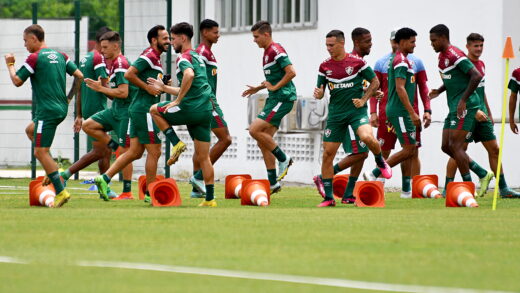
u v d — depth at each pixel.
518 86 42.19
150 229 27.09
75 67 36.22
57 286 18.88
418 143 41.47
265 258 22.16
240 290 18.48
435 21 50.41
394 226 28.17
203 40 41.12
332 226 28.05
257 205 36.28
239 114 59.41
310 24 55.56
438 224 28.81
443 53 39.16
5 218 29.89
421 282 19.36
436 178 41.81
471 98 39.06
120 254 22.67
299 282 19.31
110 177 38.09
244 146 59.03
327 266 21.16
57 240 24.88
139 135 37.53
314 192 46.06
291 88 40.75
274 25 57.56
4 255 22.52
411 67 40.72
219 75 60.66
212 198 35.94
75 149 55.62
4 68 70.06
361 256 22.50
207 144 35.62
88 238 25.25
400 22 51.72
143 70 36.72
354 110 35.62
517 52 48.38
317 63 55.34
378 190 36.09
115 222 28.81
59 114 34.97
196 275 20.06
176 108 34.41
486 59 48.75
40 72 34.78
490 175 39.53
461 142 39.31
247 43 58.84
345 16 54.06
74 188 49.19
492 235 26.31
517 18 48.31
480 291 18.45
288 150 56.84
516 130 42.69
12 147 66.75
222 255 22.56
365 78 35.53
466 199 35.78
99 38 41.50
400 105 40.44
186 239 25.11
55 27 69.56
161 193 36.41
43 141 34.94
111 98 40.91
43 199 35.53
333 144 35.91
